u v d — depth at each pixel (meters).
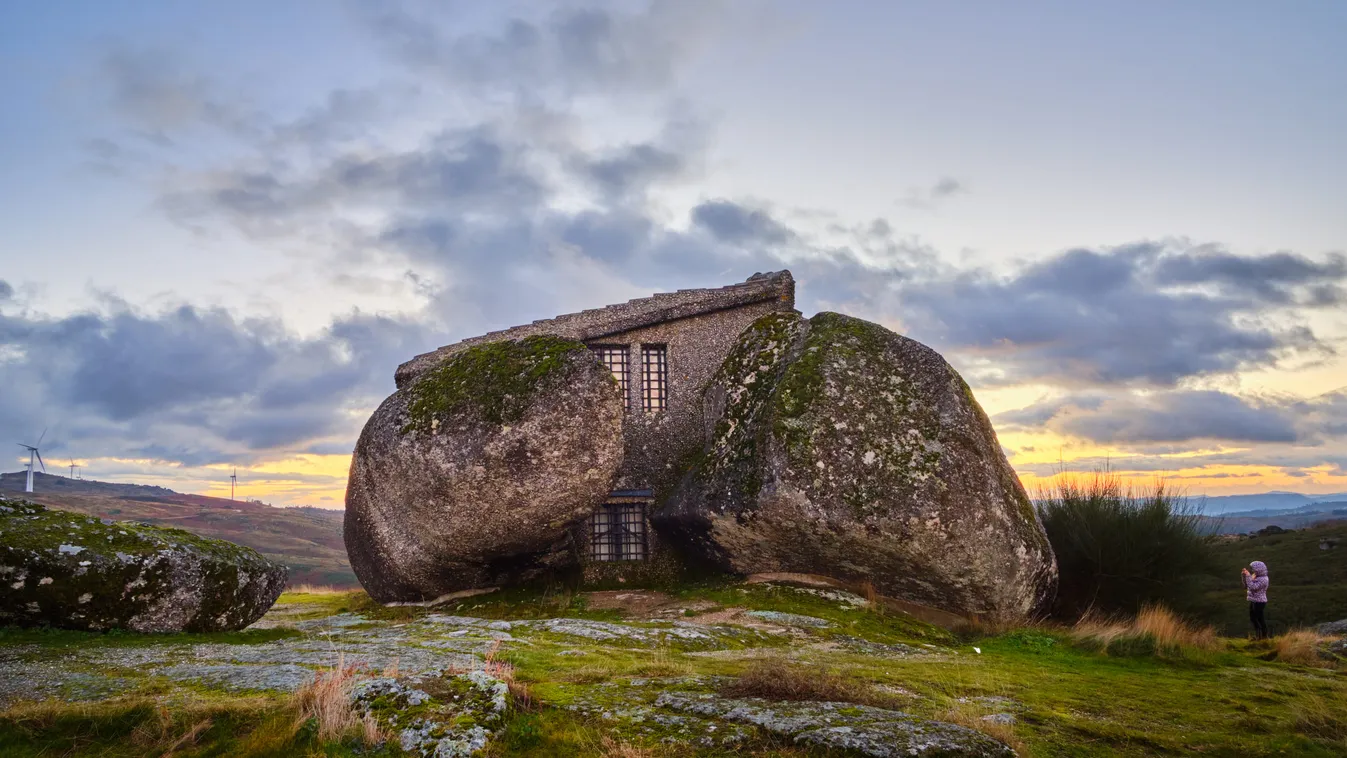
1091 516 18.67
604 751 6.47
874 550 15.69
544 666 9.45
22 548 10.70
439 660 9.73
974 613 16.11
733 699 7.72
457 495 16.19
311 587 29.08
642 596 17.31
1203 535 18.64
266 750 6.45
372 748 6.41
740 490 16.36
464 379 17.03
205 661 9.67
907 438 15.99
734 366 19.41
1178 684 10.62
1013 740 7.07
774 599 15.73
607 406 16.52
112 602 11.18
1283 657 13.44
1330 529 37.56
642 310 21.86
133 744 6.71
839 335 17.67
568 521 16.89
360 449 18.05
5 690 7.99
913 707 8.03
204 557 12.06
